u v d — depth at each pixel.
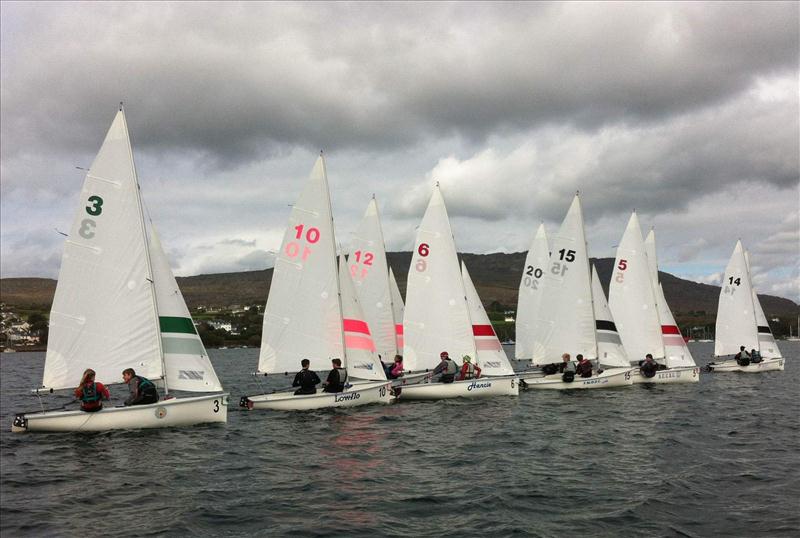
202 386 19.38
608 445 16.67
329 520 10.18
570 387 29.80
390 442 16.83
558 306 30.91
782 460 14.80
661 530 9.78
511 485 12.43
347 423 19.80
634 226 34.25
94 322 18.31
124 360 18.48
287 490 11.93
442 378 25.67
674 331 34.91
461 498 11.49
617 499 11.46
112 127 18.62
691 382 33.75
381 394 23.97
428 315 26.92
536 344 31.39
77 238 18.27
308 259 23.55
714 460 14.81
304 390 22.45
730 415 22.52
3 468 13.37
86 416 17.25
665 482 12.63
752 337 43.03
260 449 15.61
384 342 30.12
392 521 10.18
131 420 17.64
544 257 38.81
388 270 34.28
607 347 31.06
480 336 27.78
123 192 18.61
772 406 25.28
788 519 10.26
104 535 9.41
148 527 9.77
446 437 17.69
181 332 19.30
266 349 23.53
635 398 27.30
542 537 9.49
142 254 18.73
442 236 26.94
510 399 25.98
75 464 13.75
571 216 30.78
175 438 16.69
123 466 13.62
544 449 16.11
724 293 43.69
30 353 123.88
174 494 11.57
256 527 9.82
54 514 10.37
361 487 12.21
